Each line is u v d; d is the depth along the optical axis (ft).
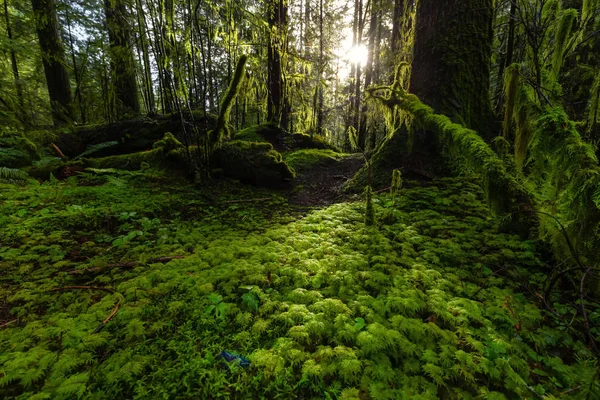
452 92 15.74
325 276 9.50
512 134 14.94
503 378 6.31
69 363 6.20
